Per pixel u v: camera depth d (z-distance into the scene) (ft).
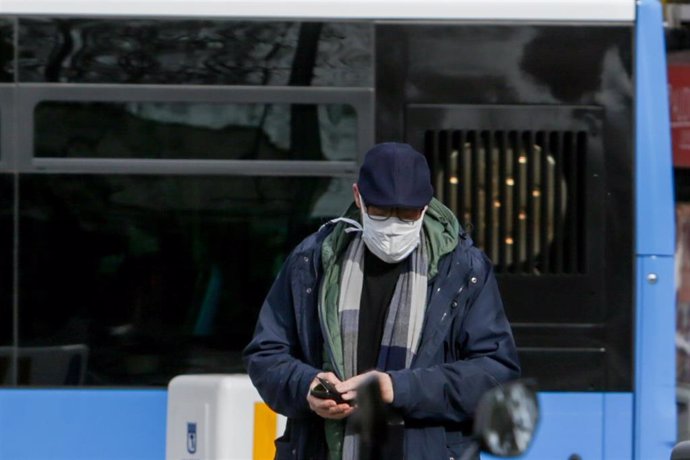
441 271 40.24
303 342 40.57
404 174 39.22
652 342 62.39
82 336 61.46
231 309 61.77
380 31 62.18
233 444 50.62
